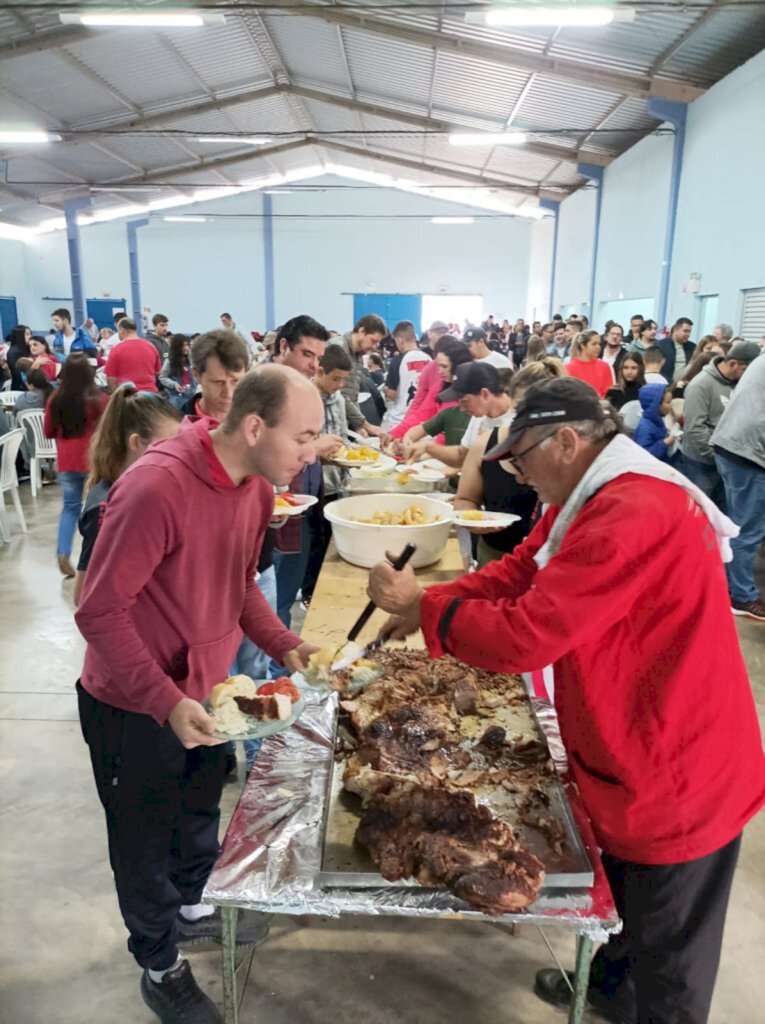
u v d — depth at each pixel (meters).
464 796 1.20
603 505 1.15
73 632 3.94
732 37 7.29
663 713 1.18
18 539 5.55
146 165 15.87
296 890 1.12
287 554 2.72
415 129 13.02
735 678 1.22
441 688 1.64
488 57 8.69
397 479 3.14
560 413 1.23
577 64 8.59
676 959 1.30
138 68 10.59
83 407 4.30
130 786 1.48
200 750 1.65
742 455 3.84
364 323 4.69
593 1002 1.67
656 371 6.01
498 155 14.02
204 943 1.91
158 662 1.42
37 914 2.07
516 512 2.56
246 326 21.17
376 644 1.56
